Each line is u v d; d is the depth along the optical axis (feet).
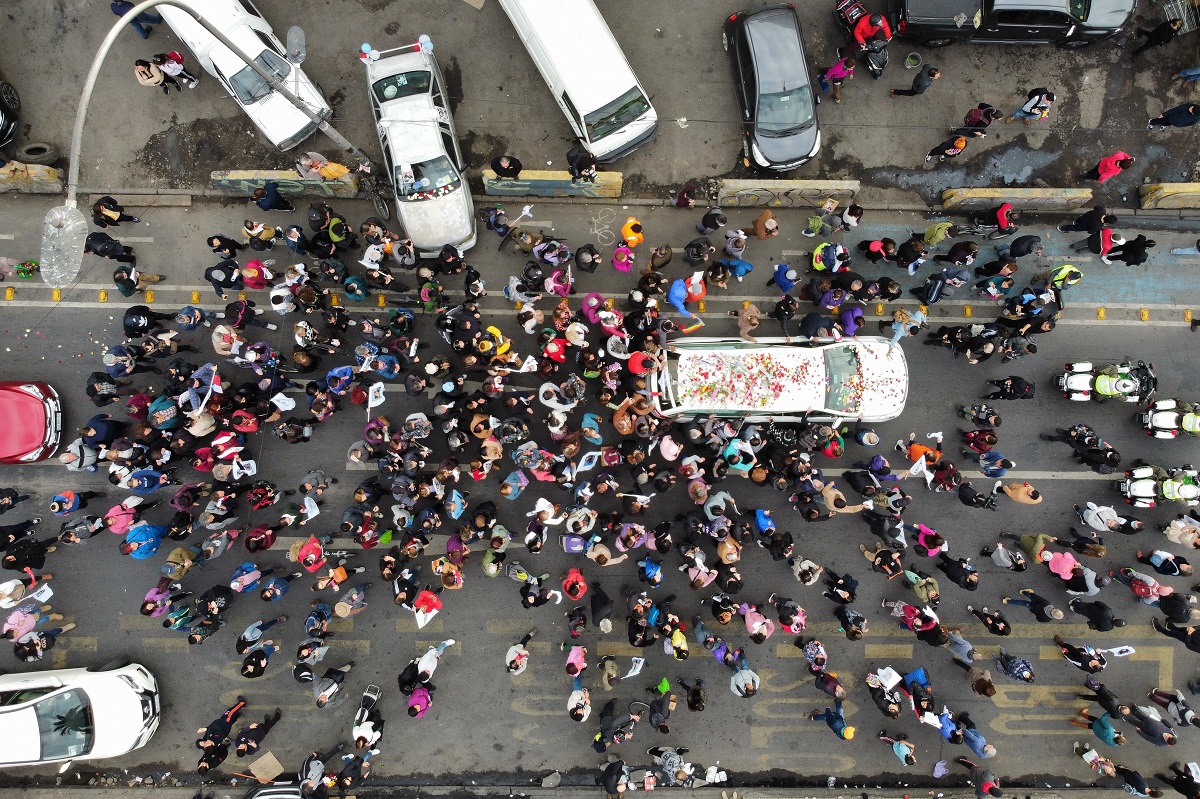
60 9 51.49
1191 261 53.01
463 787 51.11
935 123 52.95
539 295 49.08
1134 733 52.44
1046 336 52.65
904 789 52.06
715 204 52.49
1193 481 49.44
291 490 50.47
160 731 50.44
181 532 45.60
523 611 51.29
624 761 51.55
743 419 47.91
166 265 51.06
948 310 52.44
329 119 51.24
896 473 51.44
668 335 51.31
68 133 51.34
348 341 50.70
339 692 50.08
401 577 46.47
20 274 50.39
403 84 48.03
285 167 51.67
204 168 51.52
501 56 52.31
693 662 51.85
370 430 45.16
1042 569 52.26
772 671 51.88
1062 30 50.98
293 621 50.62
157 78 48.42
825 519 51.88
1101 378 49.32
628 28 52.70
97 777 50.44
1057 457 52.37
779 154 50.34
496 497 50.96
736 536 45.21
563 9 47.93
